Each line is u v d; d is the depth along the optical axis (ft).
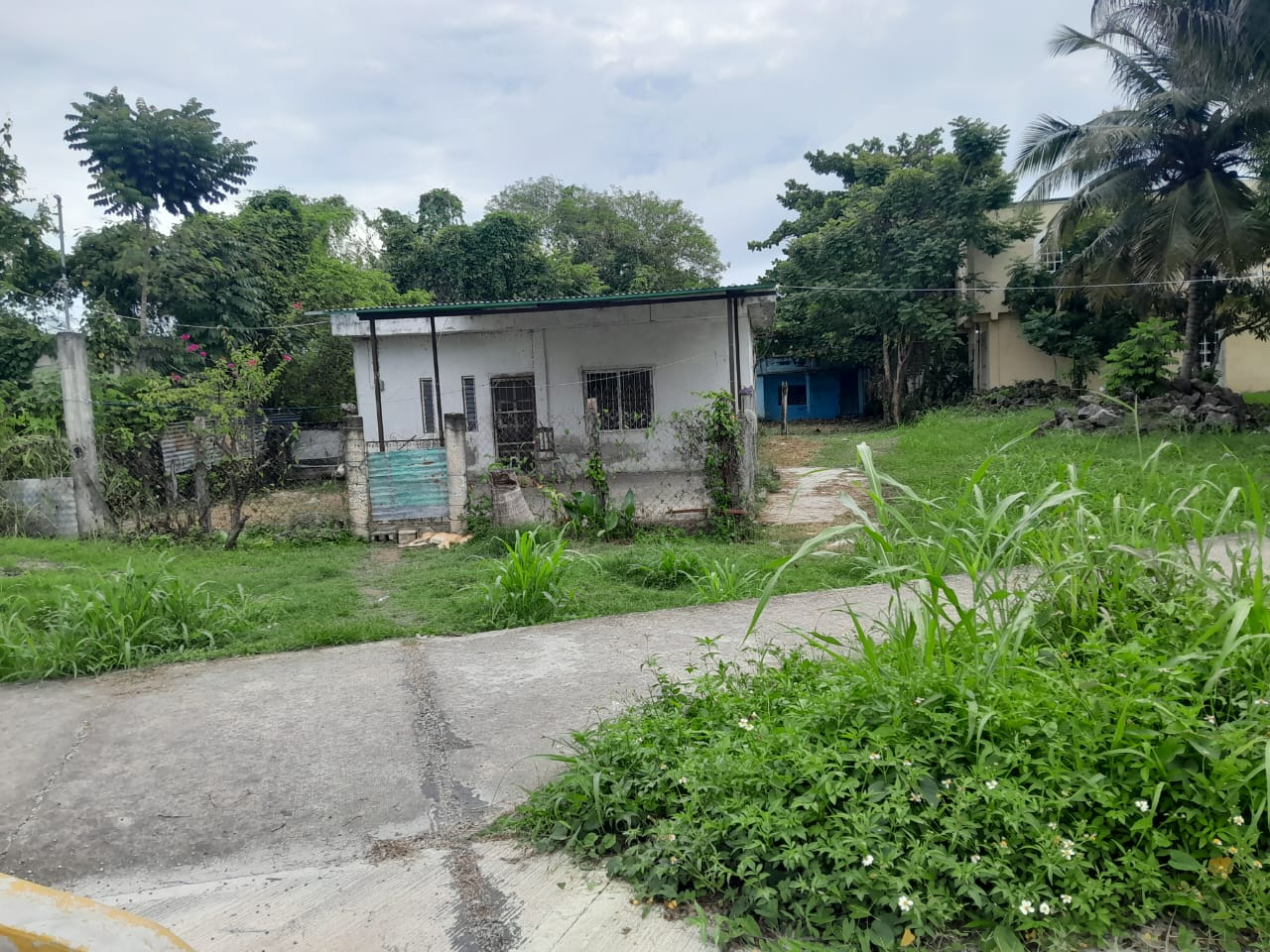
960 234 64.80
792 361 95.71
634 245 92.73
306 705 12.37
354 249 86.94
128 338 48.39
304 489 48.62
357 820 9.04
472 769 10.11
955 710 8.16
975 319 71.97
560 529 30.14
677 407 46.29
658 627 15.88
